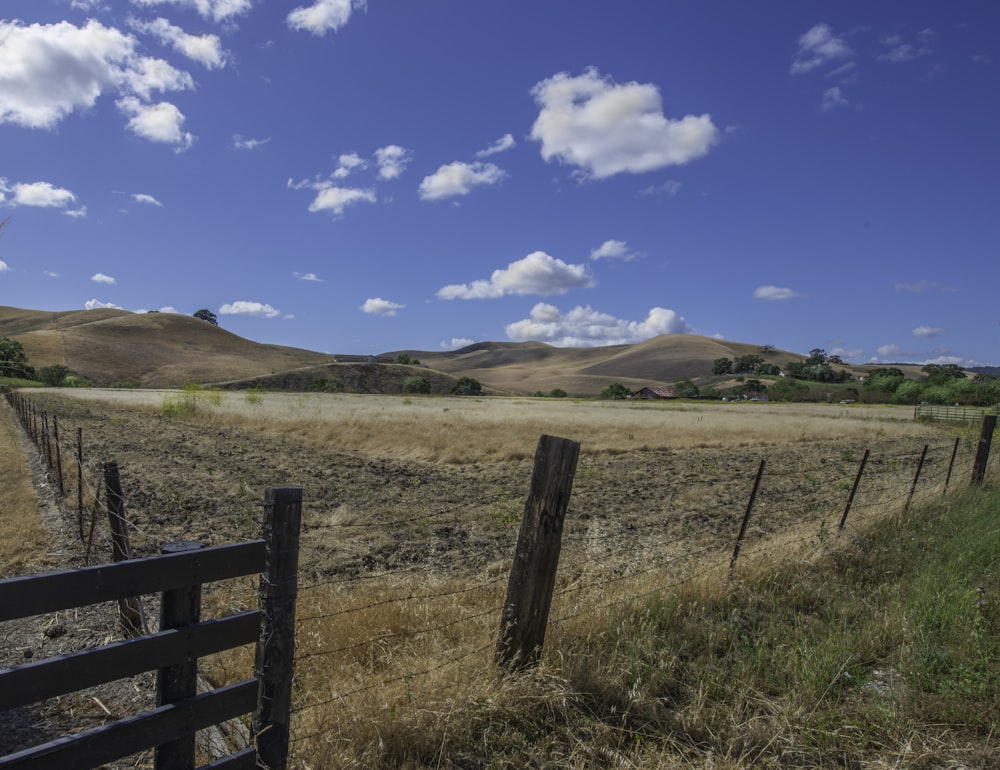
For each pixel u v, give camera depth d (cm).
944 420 4184
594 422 3459
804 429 3406
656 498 1295
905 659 461
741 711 400
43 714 395
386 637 488
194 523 922
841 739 375
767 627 536
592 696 407
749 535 933
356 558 790
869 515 912
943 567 642
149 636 250
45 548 752
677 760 346
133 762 340
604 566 689
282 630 290
